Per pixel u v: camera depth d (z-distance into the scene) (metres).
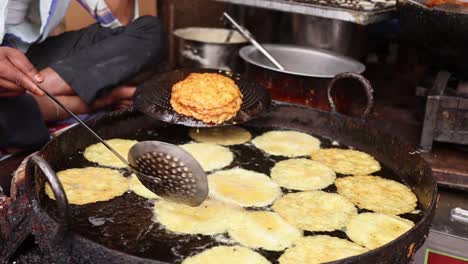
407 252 1.41
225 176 1.68
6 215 1.50
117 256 1.34
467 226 1.66
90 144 1.76
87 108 2.11
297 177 1.69
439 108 1.79
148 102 1.77
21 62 1.75
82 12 2.50
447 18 1.70
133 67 2.14
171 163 1.47
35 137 1.91
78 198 1.57
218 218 1.54
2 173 1.82
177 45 2.39
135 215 1.54
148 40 2.20
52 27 2.17
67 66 2.05
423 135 1.82
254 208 1.58
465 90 1.82
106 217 1.53
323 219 1.55
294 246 1.48
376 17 2.02
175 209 1.56
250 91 1.86
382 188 1.66
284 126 1.91
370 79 2.31
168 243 1.47
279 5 2.12
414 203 1.62
